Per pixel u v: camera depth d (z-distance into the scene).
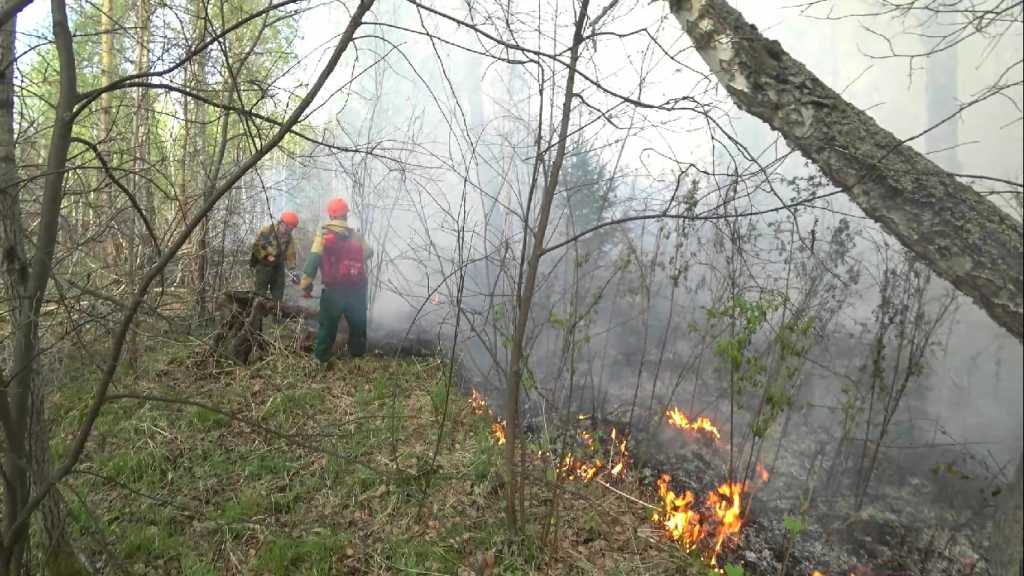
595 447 3.70
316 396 4.18
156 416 3.65
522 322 2.64
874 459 3.47
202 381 4.05
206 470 3.26
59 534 2.16
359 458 3.46
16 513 1.89
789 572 2.96
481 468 3.38
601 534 3.00
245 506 2.96
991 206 2.09
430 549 2.76
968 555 3.17
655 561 2.83
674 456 3.95
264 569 2.61
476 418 4.02
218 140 4.44
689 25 2.61
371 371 4.75
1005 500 2.14
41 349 1.89
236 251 4.85
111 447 3.38
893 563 3.08
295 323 5.49
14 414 1.84
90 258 3.02
